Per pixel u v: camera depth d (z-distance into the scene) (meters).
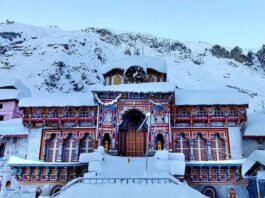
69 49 160.62
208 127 37.88
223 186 34.59
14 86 65.38
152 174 29.12
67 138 38.81
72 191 24.62
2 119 55.69
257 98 130.75
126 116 38.72
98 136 36.16
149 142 35.69
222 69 191.38
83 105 38.22
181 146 37.72
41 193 34.94
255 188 31.41
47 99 38.97
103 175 29.00
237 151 36.47
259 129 38.34
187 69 178.62
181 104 37.53
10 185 37.84
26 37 198.00
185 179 35.06
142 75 43.22
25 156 37.91
